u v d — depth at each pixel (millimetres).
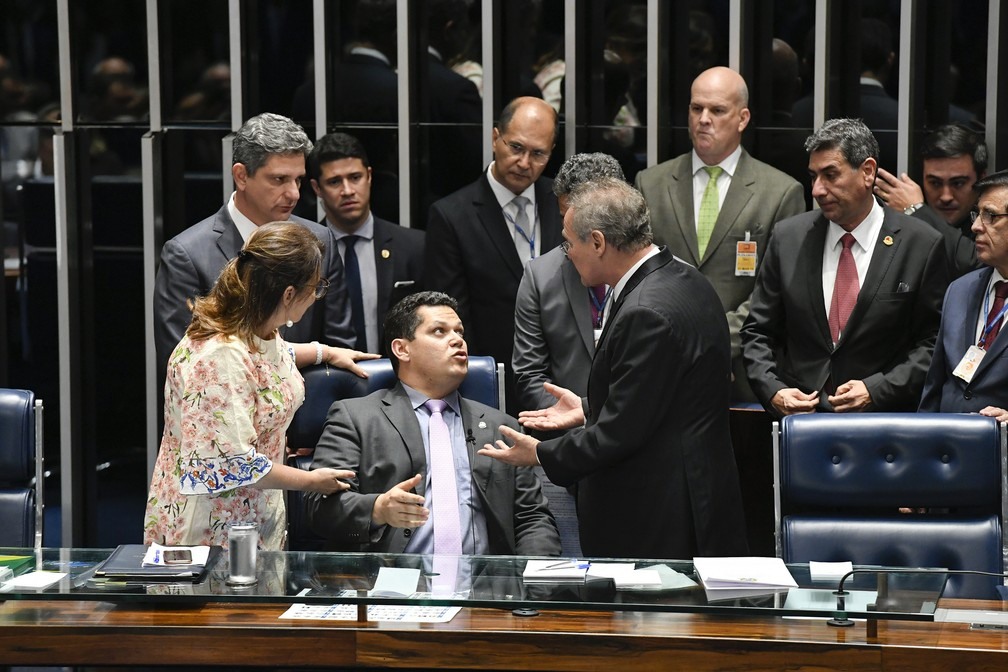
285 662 5086
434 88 11617
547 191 10055
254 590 5246
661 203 9812
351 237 10188
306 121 11734
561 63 11375
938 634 4980
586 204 6812
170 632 5086
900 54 10758
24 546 7336
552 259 9133
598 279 6965
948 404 8312
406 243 10352
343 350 7918
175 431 6352
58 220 11867
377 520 6578
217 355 6148
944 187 9750
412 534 7043
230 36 11547
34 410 7574
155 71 11727
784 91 11172
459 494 7211
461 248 9938
